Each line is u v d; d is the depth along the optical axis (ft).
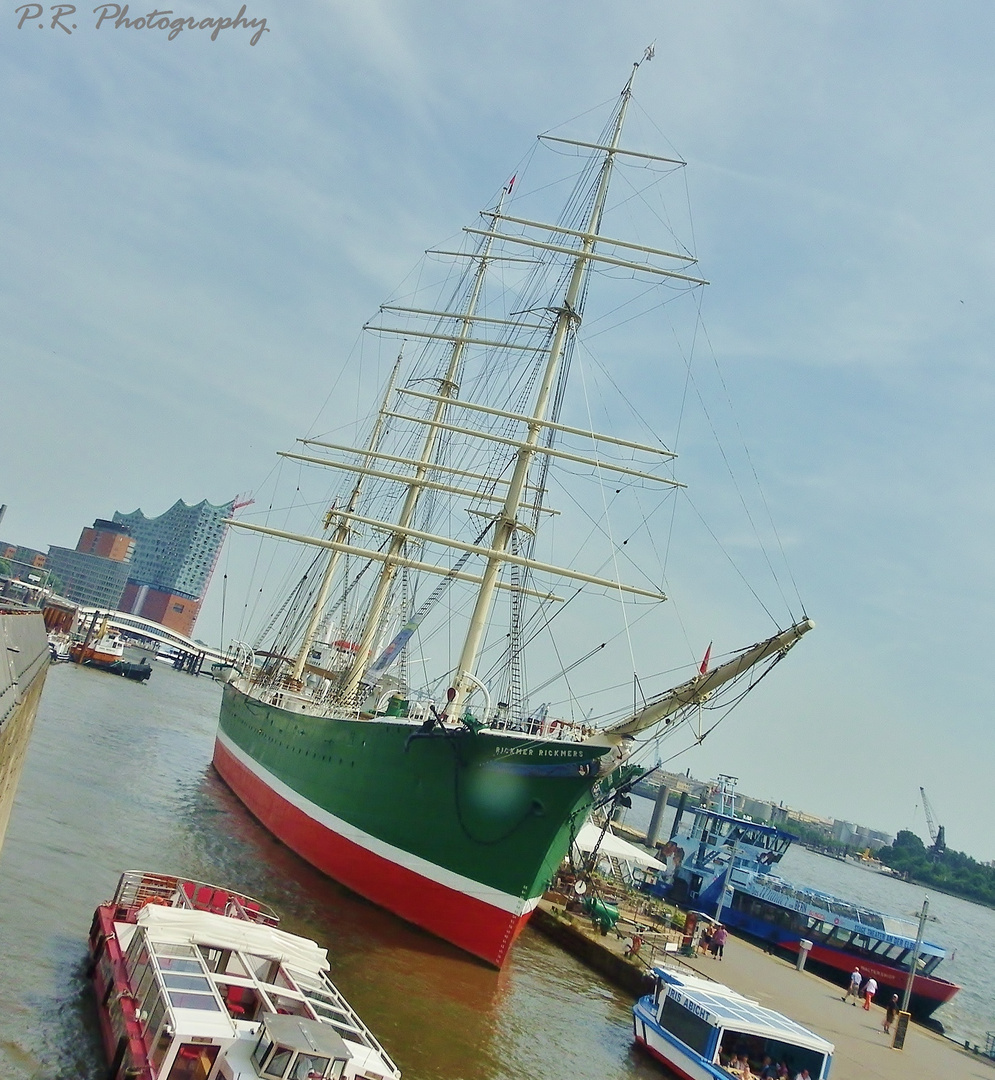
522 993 100.94
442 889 105.19
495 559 137.59
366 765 120.57
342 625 225.76
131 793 152.35
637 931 138.21
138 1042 55.11
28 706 89.25
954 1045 132.16
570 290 149.18
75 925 83.15
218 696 599.98
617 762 97.76
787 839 195.11
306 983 65.36
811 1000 131.13
